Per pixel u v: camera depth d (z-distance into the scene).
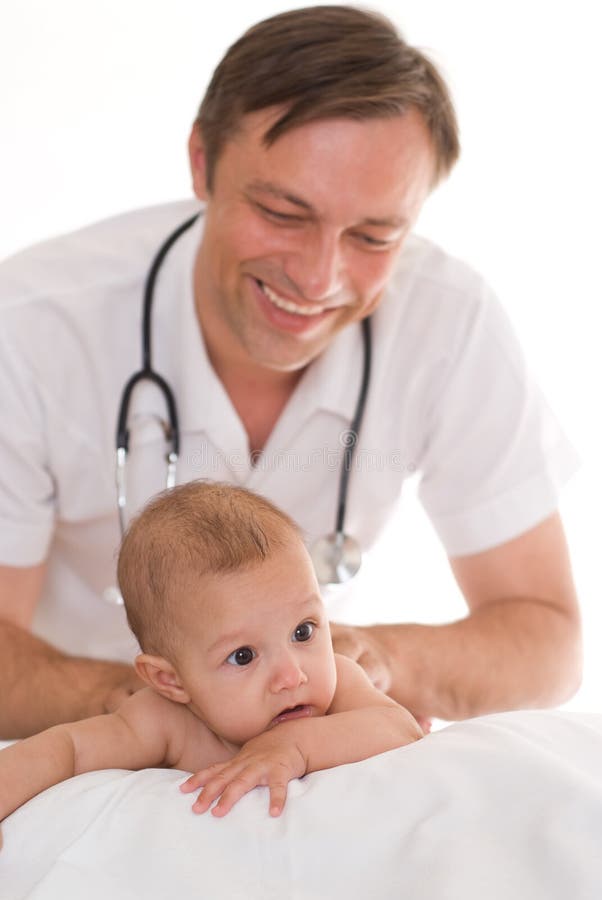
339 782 0.87
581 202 2.61
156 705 1.07
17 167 2.58
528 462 1.56
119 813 0.87
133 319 1.50
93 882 0.82
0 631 1.41
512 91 2.54
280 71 1.21
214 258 1.36
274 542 1.03
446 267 1.58
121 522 1.48
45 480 1.50
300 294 1.30
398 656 1.39
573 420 2.71
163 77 2.56
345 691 1.08
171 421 1.49
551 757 0.84
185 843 0.84
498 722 0.92
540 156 2.59
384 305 1.54
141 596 1.07
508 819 0.80
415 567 2.72
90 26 2.52
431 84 1.28
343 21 1.24
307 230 1.27
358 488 1.57
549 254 2.64
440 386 1.54
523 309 2.67
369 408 1.53
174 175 2.61
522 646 1.48
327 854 0.81
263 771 0.90
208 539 1.03
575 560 2.72
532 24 2.50
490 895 0.75
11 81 2.53
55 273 1.51
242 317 1.37
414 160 1.26
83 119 2.57
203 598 1.01
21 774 0.96
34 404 1.46
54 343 1.47
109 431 1.50
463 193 2.62
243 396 1.52
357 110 1.20
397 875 0.79
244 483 1.54
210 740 1.07
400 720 1.02
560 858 0.76
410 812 0.82
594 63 2.52
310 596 1.03
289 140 1.22
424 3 2.48
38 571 1.53
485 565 1.59
